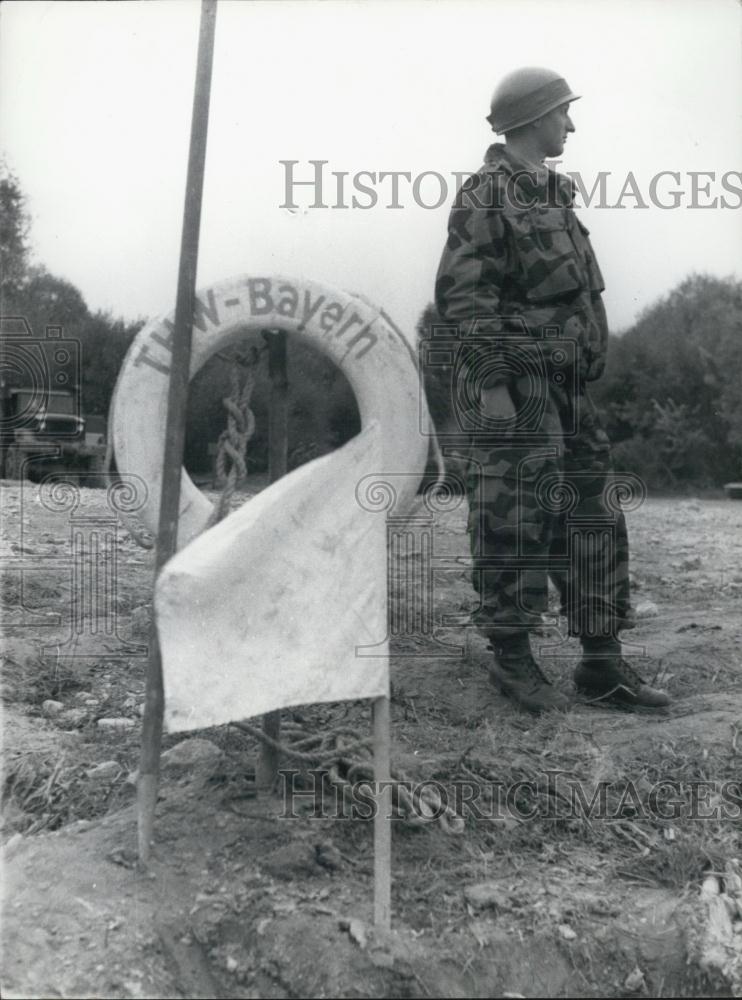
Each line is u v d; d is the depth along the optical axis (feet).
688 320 51.67
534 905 8.79
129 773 10.38
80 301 35.12
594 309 12.75
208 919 8.10
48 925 8.01
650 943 8.79
